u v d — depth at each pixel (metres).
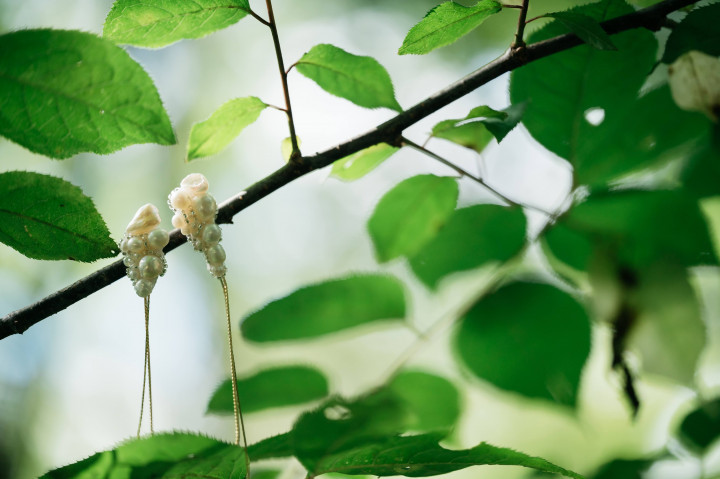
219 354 4.81
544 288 1.44
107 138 1.34
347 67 1.38
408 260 1.47
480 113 1.37
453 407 1.44
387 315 1.44
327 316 1.44
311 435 1.31
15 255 3.54
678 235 1.43
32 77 1.33
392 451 1.33
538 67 1.42
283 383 1.43
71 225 1.35
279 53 1.37
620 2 1.39
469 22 1.37
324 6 4.77
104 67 1.33
